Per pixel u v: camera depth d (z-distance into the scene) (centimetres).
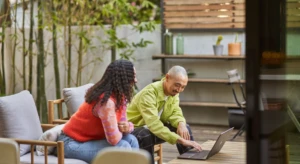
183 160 359
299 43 217
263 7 213
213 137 732
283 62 217
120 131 387
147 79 843
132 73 385
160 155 474
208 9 823
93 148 377
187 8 831
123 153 240
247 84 216
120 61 385
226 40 824
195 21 831
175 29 841
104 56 816
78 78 805
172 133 402
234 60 821
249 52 214
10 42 800
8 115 395
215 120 830
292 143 222
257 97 216
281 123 221
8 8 771
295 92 220
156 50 839
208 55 805
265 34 214
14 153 271
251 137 219
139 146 415
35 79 817
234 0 809
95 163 245
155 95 422
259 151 220
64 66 809
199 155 372
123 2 759
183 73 420
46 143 358
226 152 386
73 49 809
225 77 827
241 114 730
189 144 393
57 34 792
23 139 382
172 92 420
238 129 752
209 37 830
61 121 449
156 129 406
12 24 794
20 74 798
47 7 761
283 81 218
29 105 417
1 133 397
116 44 777
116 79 379
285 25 216
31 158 364
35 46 807
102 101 373
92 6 779
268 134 219
